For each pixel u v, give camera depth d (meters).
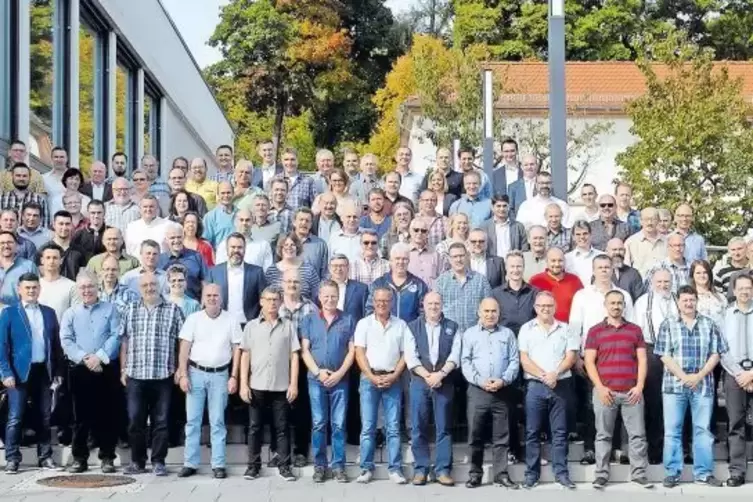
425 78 38.38
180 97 31.86
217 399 11.28
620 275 12.41
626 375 11.38
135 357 11.20
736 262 12.45
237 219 13.02
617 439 11.96
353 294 11.92
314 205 13.76
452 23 62.38
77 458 11.34
